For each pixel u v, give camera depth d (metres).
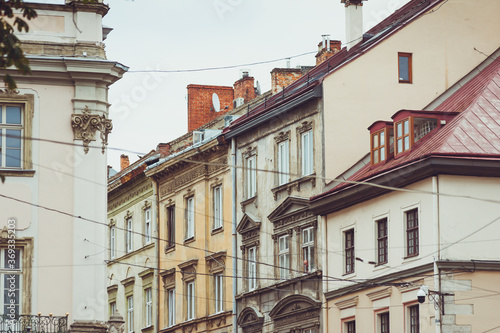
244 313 56.72
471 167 43.94
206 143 60.31
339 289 49.78
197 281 61.09
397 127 47.88
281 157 54.91
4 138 41.50
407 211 45.91
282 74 60.47
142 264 67.31
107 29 44.50
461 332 43.38
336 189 49.50
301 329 52.28
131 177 68.50
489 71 51.91
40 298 40.94
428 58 52.59
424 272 44.44
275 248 54.62
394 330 46.22
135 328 67.81
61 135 41.78
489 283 43.84
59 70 41.72
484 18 53.34
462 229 43.94
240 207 57.81
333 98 51.59
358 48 54.03
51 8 42.16
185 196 62.88
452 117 47.56
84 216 41.62
